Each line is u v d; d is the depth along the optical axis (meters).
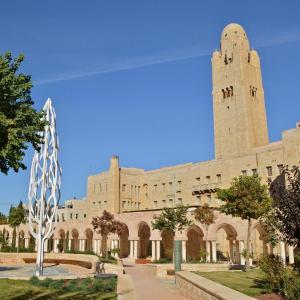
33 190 38.00
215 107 86.44
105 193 95.06
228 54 86.62
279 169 65.50
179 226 53.75
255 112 83.12
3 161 15.81
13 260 57.09
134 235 68.25
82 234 80.38
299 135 55.19
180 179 85.31
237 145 80.19
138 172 97.56
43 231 37.09
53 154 39.22
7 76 15.00
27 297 21.61
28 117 15.80
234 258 56.75
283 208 18.64
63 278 30.84
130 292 24.94
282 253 47.41
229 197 39.41
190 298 21.72
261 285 20.28
